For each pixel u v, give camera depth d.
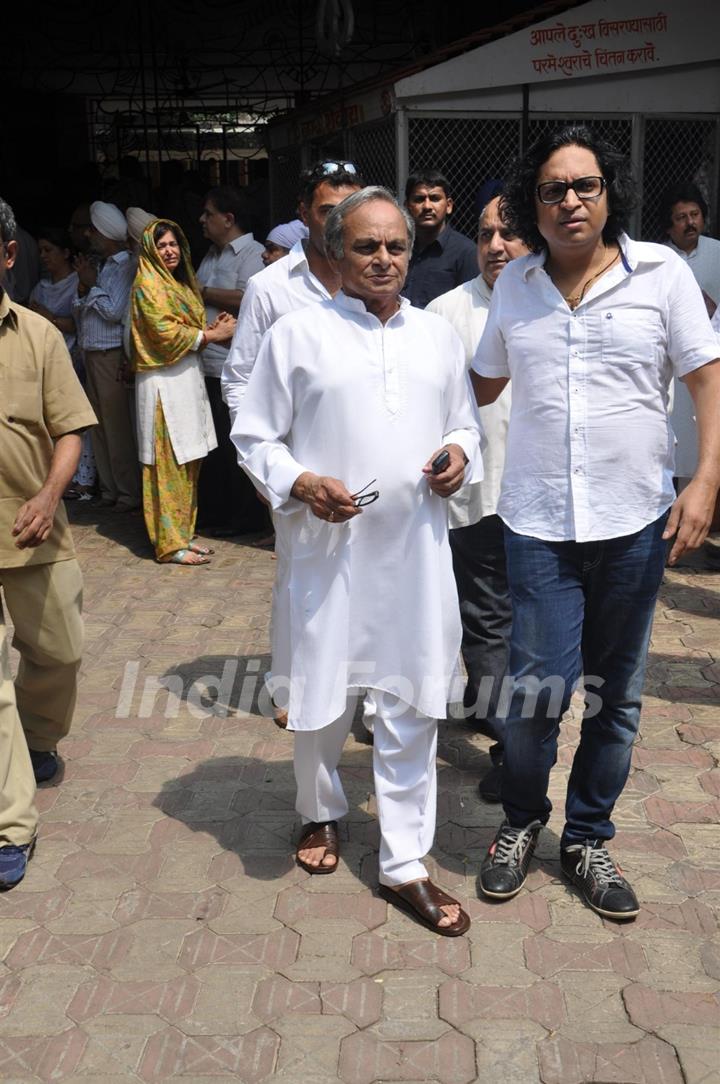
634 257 2.81
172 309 6.26
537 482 2.98
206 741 4.27
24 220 11.52
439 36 10.31
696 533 2.78
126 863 3.42
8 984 2.88
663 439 2.94
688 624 5.36
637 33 6.64
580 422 2.89
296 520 3.01
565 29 6.58
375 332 2.95
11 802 3.35
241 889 3.28
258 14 11.48
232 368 3.88
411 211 5.10
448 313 3.78
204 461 7.20
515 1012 2.75
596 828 3.23
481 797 3.80
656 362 2.86
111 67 11.92
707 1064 2.57
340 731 3.24
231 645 5.27
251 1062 2.60
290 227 6.13
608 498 2.92
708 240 6.02
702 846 3.47
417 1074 2.56
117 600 5.93
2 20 11.61
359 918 3.14
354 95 7.27
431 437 3.01
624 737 3.12
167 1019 2.74
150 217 6.98
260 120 13.62
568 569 3.00
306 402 2.99
